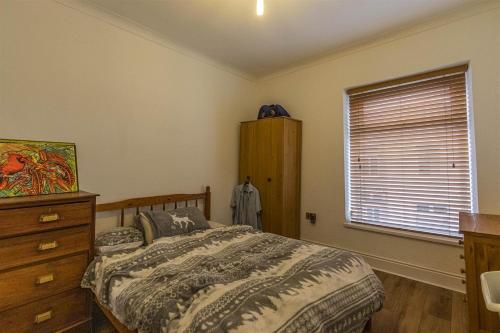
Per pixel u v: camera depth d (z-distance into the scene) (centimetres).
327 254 182
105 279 157
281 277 145
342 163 309
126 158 252
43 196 178
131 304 132
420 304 215
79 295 175
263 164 336
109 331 177
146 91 267
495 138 218
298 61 337
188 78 306
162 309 121
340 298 139
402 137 277
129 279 156
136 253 186
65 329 168
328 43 290
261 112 348
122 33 249
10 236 147
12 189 179
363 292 153
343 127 309
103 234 213
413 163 270
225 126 350
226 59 331
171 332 112
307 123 341
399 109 279
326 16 239
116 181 245
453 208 247
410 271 263
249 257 177
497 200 217
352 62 302
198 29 263
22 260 151
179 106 297
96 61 232
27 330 154
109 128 240
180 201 294
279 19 245
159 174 278
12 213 148
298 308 120
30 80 197
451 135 249
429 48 251
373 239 288
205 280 140
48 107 205
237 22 251
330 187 319
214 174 336
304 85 344
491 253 160
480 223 183
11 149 185
